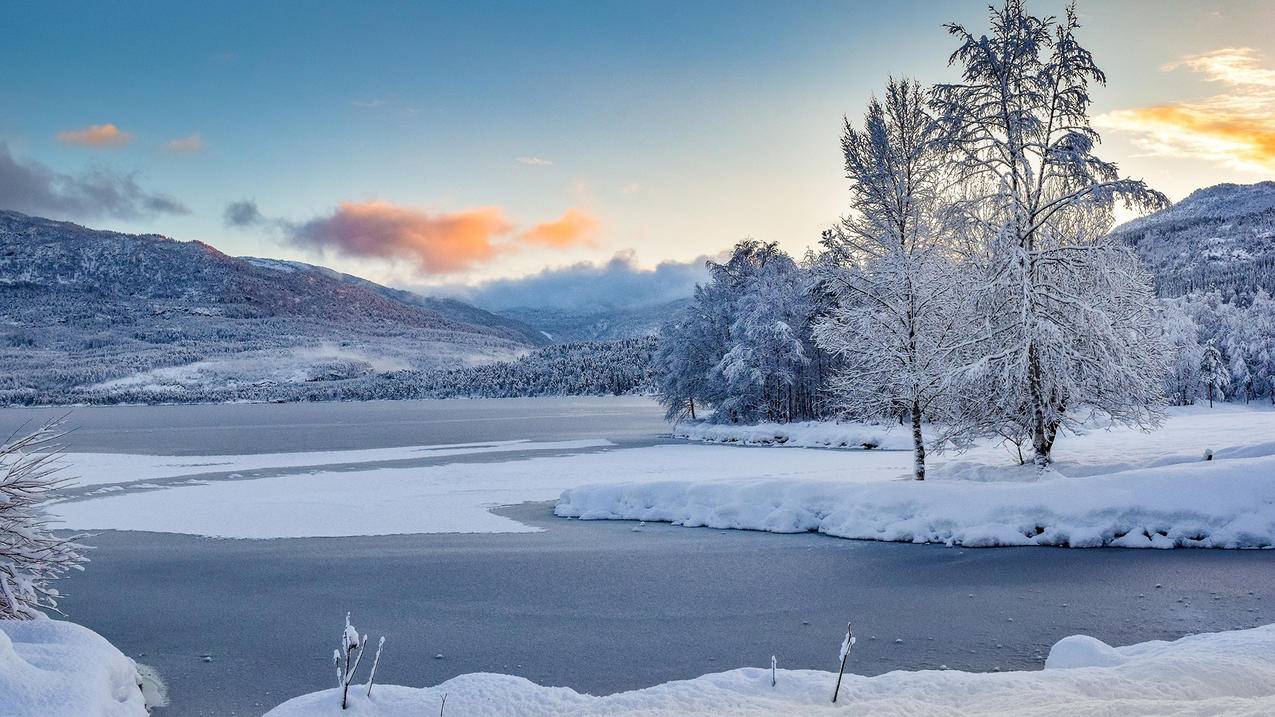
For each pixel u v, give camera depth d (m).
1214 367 87.12
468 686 6.78
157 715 8.43
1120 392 20.84
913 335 22.86
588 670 9.59
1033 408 20.97
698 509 21.11
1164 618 11.09
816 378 57.50
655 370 67.50
